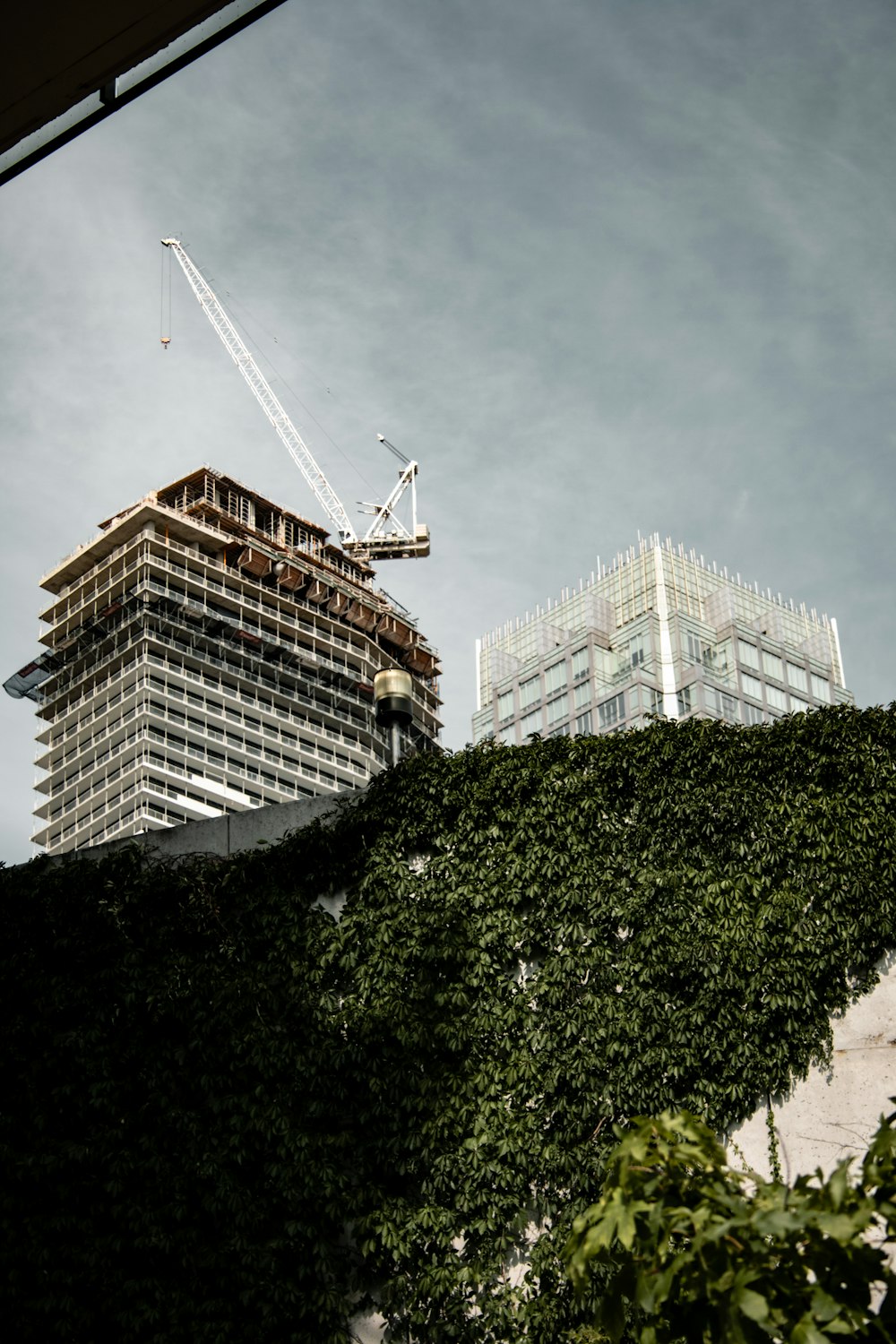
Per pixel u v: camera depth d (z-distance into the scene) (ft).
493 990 61.67
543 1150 57.47
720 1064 57.77
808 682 432.66
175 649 475.72
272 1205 58.80
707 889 60.95
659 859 62.18
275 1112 60.39
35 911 67.10
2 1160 60.59
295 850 66.74
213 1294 57.41
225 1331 56.59
